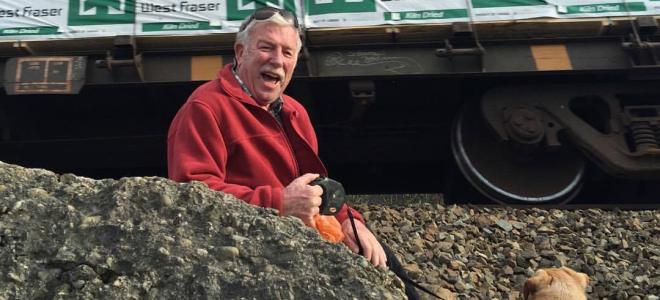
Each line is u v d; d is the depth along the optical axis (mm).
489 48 6547
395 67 6438
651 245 5410
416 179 9125
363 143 7996
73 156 7984
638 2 6430
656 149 6555
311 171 2262
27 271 1588
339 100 7258
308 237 1801
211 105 2107
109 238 1688
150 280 1606
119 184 1835
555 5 6375
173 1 6324
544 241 5293
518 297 4523
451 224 5570
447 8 6309
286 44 2219
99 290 1563
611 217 5895
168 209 1790
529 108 6863
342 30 6242
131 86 6504
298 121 2350
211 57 6477
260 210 1876
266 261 1697
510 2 6352
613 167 6727
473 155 7145
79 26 6277
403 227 5441
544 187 7051
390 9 6289
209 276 1620
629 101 7062
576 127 6805
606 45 6598
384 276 1735
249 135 2139
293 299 1606
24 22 6289
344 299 1620
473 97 7207
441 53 6328
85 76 6344
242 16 6281
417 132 7875
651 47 6328
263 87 2197
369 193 9242
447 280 4578
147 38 6285
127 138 7762
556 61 6535
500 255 5070
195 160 2021
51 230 1689
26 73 6242
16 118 7441
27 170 1925
